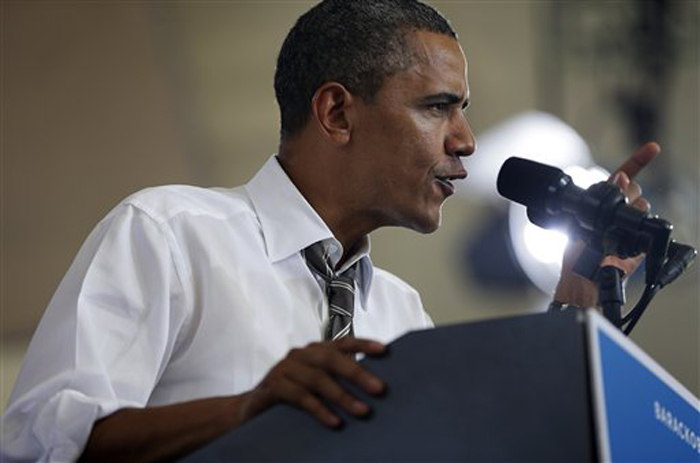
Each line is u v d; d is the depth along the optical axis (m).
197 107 15.40
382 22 7.12
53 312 6.14
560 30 16.98
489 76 16.80
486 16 16.89
